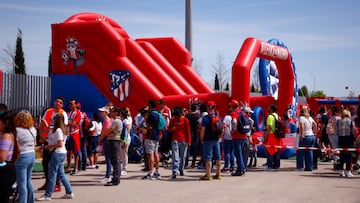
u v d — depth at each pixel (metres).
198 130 13.09
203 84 19.88
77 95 18.27
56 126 8.10
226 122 12.16
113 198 8.24
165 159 13.66
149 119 10.82
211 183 10.18
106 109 12.11
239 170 11.51
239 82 15.47
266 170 12.82
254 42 16.17
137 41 20.66
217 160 10.87
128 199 8.12
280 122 12.90
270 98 18.56
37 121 14.21
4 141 5.92
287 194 8.70
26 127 6.87
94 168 12.95
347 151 11.38
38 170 12.47
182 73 20.14
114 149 9.77
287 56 18.38
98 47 18.16
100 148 14.69
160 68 18.48
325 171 12.66
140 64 18.30
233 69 15.57
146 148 10.84
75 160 11.57
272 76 20.33
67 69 18.66
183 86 18.95
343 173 11.46
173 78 19.06
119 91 17.67
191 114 13.40
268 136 12.98
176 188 9.42
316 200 8.09
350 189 9.35
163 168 13.26
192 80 19.91
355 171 12.70
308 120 12.62
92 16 20.00
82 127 12.21
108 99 17.89
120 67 17.69
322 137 15.79
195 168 13.26
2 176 5.79
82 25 18.39
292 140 16.72
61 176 8.20
